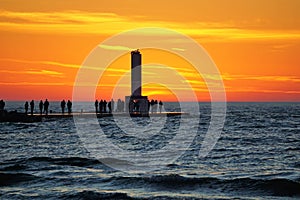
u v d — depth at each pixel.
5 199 28.19
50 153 51.12
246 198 28.84
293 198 29.14
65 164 40.31
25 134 71.94
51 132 75.31
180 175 34.59
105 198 28.23
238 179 32.62
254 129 87.56
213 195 29.56
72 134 72.69
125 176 34.34
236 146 58.09
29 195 29.02
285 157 46.91
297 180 33.81
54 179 33.50
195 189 31.00
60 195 28.91
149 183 32.19
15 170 37.59
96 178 33.69
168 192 30.27
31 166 39.12
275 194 30.02
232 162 43.53
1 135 70.19
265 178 34.34
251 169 39.38
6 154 50.09
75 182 32.66
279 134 76.25
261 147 56.59
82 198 28.33
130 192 30.08
